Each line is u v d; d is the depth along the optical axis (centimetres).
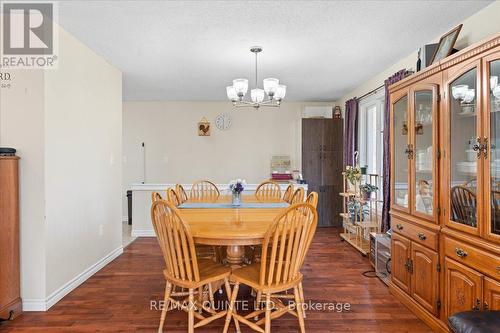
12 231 245
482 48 183
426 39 310
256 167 645
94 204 343
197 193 419
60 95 280
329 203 593
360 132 516
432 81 230
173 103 638
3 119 255
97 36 301
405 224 265
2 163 237
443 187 217
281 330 227
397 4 242
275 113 645
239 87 314
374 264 351
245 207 298
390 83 373
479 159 185
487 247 178
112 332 224
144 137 638
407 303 260
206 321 210
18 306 249
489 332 138
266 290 194
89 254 332
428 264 231
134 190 507
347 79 465
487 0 238
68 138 292
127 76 444
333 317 245
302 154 592
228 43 320
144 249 434
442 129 219
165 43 320
